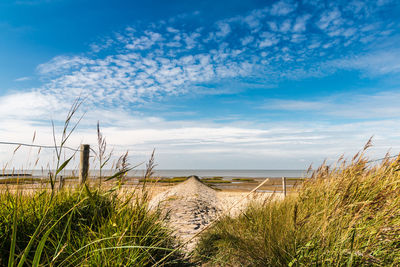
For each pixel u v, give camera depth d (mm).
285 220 3516
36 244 2385
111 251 2352
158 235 3162
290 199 4551
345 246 2439
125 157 2820
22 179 2979
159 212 3637
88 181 3576
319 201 3523
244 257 3064
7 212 2592
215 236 3883
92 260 2191
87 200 3117
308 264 2389
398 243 2471
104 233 2615
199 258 3359
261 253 2971
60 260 2201
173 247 3449
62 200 3154
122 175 2785
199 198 11398
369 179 3270
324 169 3973
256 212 4480
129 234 2648
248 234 3646
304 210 3441
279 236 3033
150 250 2824
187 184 18250
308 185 3926
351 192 2873
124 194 3297
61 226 2730
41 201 2891
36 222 2621
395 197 2547
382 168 3326
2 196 2885
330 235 2568
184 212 7258
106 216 3145
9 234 2398
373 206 2535
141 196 3070
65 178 3916
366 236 2492
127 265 2299
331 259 2275
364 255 2176
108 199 3371
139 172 2906
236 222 4348
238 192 18266
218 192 17453
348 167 3420
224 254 3246
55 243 2395
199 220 6355
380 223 2463
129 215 2994
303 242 2711
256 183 36219
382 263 2221
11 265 1283
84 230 2723
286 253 2668
